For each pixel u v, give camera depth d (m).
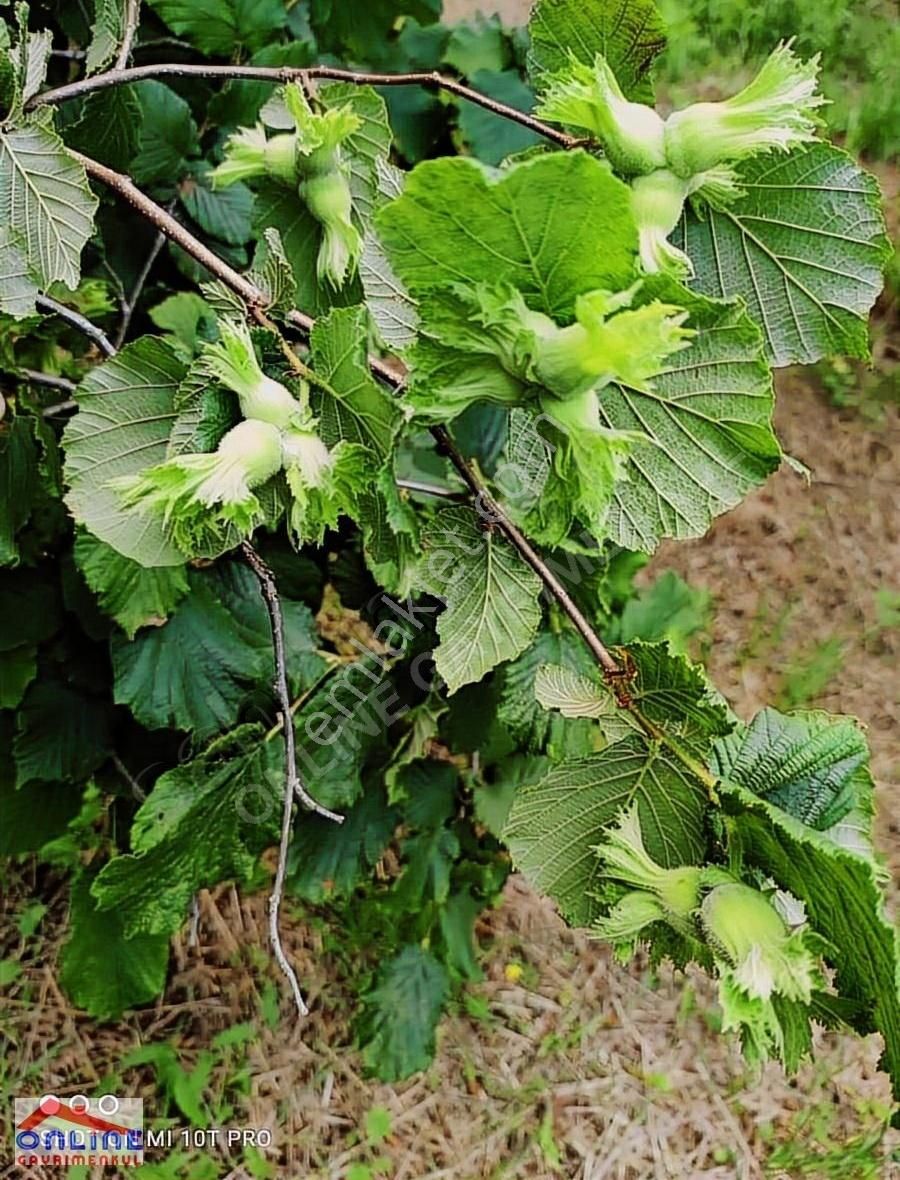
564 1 0.40
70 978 1.09
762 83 0.36
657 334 0.29
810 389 2.04
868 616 1.83
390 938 1.30
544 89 0.42
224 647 0.85
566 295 0.30
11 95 0.44
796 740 0.40
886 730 1.74
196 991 1.36
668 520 0.38
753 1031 0.33
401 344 0.38
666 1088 1.39
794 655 1.79
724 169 0.38
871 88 2.31
